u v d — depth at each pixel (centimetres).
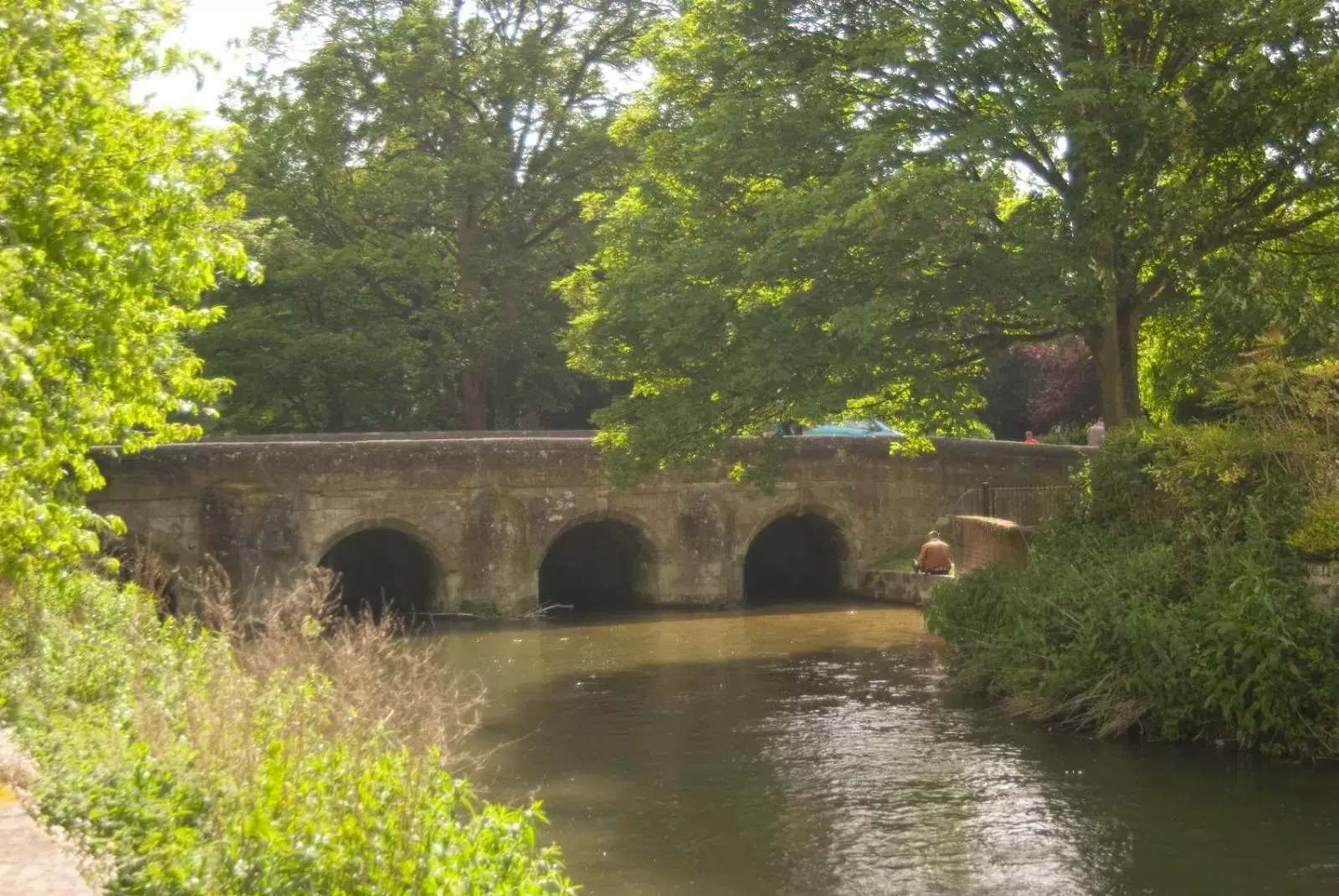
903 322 2259
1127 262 2219
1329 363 1914
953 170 2091
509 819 929
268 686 934
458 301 4641
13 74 977
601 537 3822
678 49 2584
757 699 2078
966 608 2131
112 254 1028
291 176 4297
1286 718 1588
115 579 1927
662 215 2534
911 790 1505
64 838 662
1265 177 2217
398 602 3519
